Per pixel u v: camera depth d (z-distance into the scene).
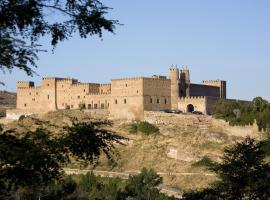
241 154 68.25
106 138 32.50
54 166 30.39
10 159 29.55
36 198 79.62
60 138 31.72
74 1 30.55
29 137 31.30
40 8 30.17
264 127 171.88
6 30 29.86
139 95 198.88
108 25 30.84
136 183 139.25
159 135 186.62
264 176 64.12
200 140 177.00
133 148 181.75
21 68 29.91
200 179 151.75
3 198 31.06
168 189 147.12
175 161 169.12
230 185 64.62
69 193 120.31
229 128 179.62
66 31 31.02
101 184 136.62
